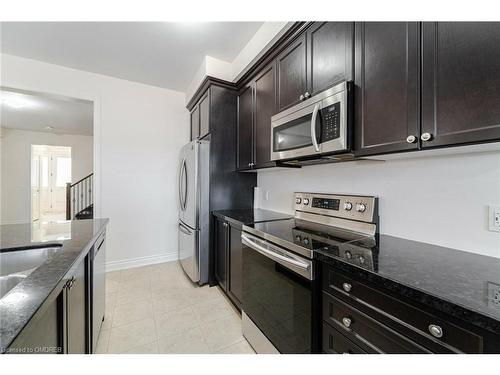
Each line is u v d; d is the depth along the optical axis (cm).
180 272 304
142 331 183
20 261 128
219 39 226
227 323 195
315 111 139
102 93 301
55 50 243
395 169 140
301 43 165
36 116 446
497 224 100
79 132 589
